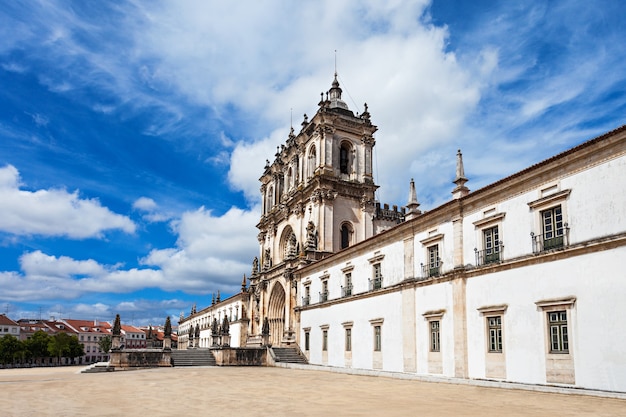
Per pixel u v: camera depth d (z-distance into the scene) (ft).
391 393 73.36
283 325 209.97
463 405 58.54
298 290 184.96
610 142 71.00
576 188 76.13
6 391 78.89
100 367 142.61
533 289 81.56
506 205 89.86
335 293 154.92
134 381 98.68
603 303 69.62
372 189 203.51
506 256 88.28
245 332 266.98
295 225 208.95
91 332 546.67
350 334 143.23
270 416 50.14
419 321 110.93
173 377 109.81
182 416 50.47
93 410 55.36
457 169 103.86
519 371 82.33
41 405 60.23
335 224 194.18
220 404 60.49
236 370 138.00
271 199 249.14
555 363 75.77
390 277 124.98
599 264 70.90
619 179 69.92
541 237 81.92
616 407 55.62
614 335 67.56
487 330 90.79
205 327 376.48
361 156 206.80
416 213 118.93
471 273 95.96
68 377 114.73
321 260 165.89
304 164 212.64
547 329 78.13
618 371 66.44
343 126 204.54
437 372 102.73
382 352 124.47
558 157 78.38
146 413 52.70
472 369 93.20
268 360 167.73
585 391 68.80
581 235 74.38
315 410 54.60
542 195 82.33
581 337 72.13
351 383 92.84
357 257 143.74
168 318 157.17
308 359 167.73
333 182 195.11
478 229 96.27
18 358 352.08
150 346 181.06
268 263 226.79
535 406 57.21
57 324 534.78
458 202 100.63
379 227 212.64
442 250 105.50
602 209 71.72
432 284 107.55
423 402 61.72
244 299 271.90
